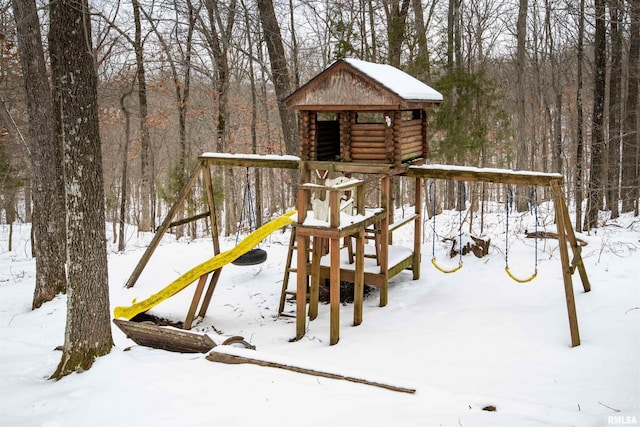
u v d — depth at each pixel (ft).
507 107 109.29
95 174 23.82
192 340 24.17
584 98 100.83
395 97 30.81
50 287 38.50
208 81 69.46
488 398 19.77
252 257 32.83
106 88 64.64
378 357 26.66
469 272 38.68
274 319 34.47
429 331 29.63
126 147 66.28
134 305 32.96
